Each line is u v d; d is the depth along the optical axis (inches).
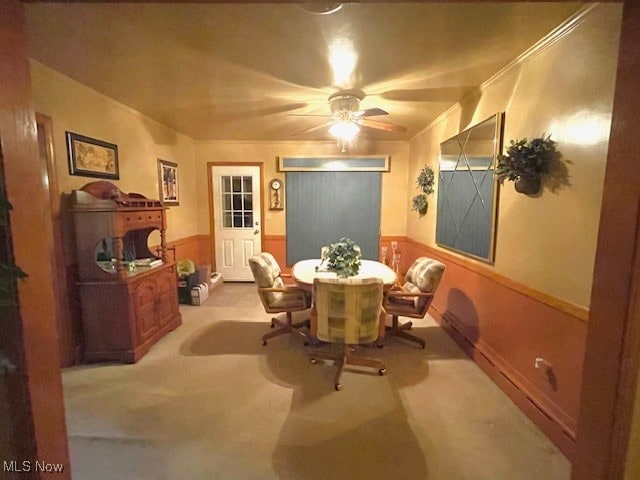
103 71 94.0
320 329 93.3
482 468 64.4
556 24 68.5
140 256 133.7
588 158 64.0
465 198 117.5
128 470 63.4
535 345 79.0
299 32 71.9
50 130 92.8
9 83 38.9
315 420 78.2
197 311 154.6
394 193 203.8
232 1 41.5
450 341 123.2
